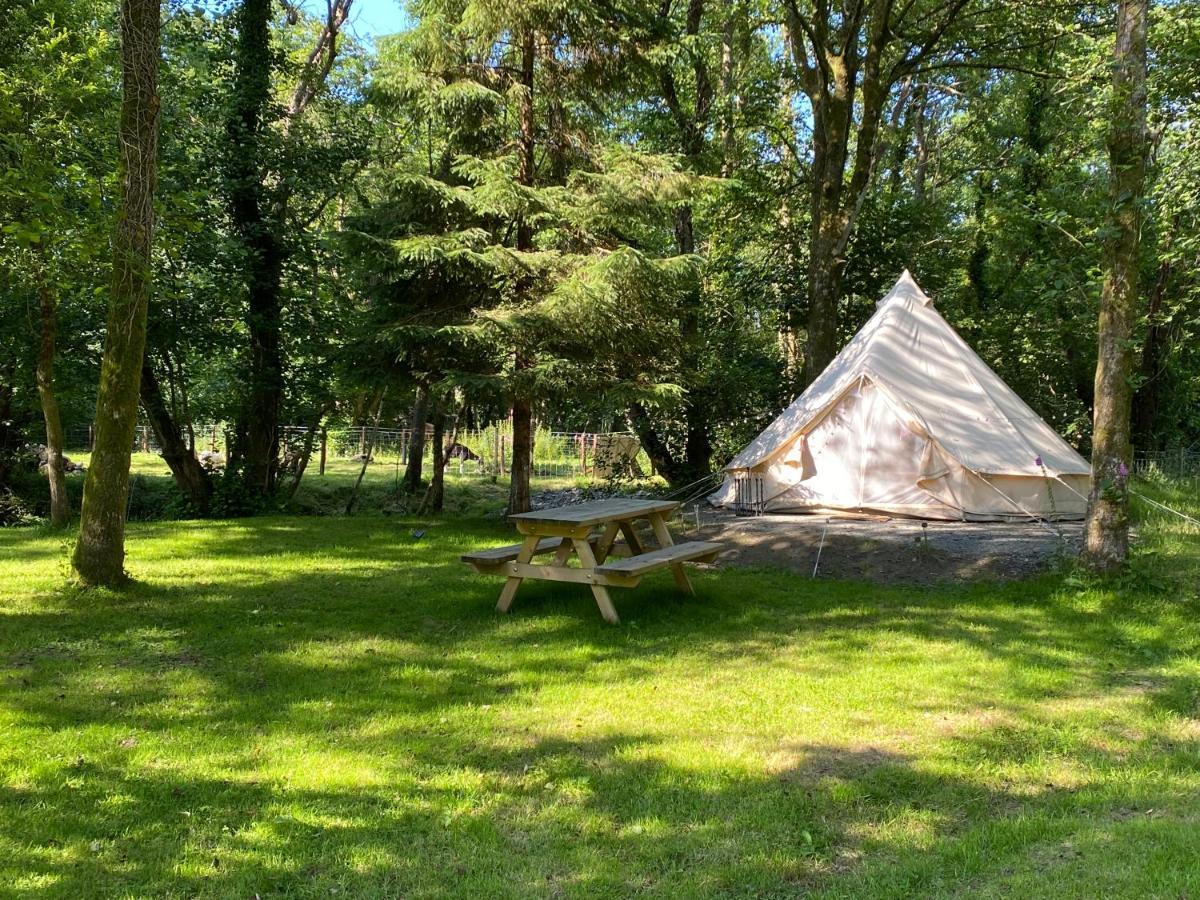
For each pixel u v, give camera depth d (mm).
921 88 21266
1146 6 7227
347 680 5219
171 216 7906
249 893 2904
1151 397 18578
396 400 18688
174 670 5355
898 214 18812
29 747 4086
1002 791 3738
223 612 6840
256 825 3365
